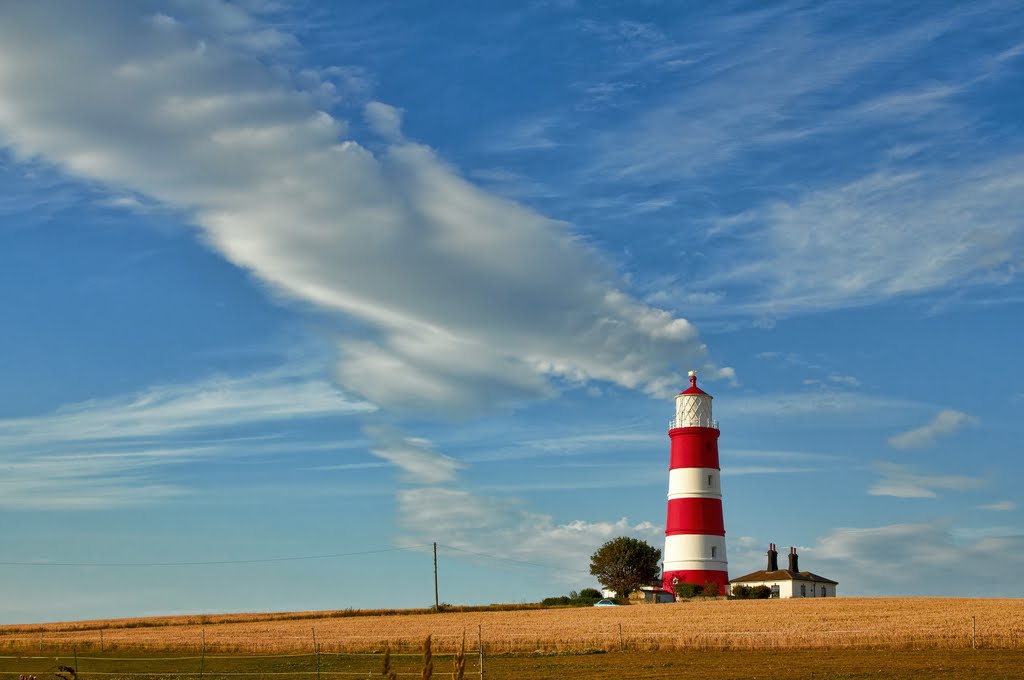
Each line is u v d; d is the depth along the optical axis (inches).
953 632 2261.3
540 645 2383.1
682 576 4052.7
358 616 3998.5
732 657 2081.7
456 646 2405.3
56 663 2443.4
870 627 2458.2
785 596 4606.3
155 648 2652.6
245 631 3164.4
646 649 2293.3
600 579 4685.0
